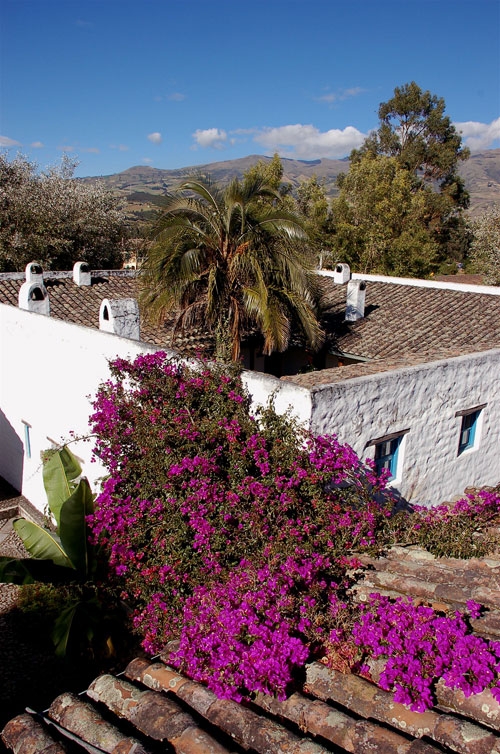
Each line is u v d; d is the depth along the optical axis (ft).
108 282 60.08
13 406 45.88
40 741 12.23
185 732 12.25
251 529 19.94
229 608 16.42
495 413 33.22
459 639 13.12
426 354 32.83
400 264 122.31
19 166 90.63
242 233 43.42
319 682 13.98
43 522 41.98
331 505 20.56
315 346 47.11
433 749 10.85
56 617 30.58
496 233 105.29
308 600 16.55
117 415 25.76
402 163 158.20
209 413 24.79
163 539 21.52
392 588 17.40
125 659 27.30
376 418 25.57
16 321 42.57
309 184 136.56
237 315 43.04
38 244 84.99
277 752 11.59
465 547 19.24
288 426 22.59
